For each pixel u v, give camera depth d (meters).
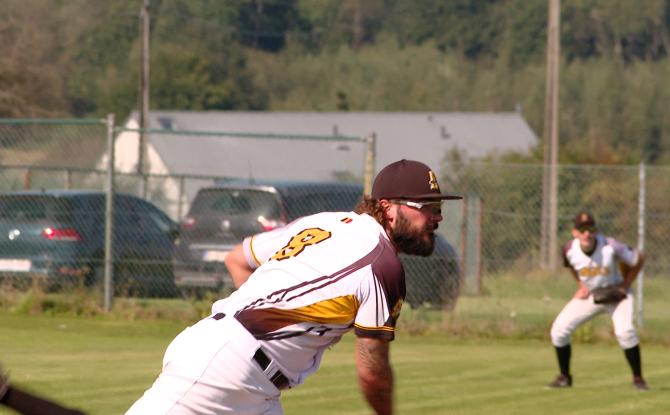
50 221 51.16
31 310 50.19
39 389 32.81
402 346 46.19
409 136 163.38
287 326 15.64
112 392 32.66
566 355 36.47
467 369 39.88
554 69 87.38
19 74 124.44
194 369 15.57
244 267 17.20
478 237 57.25
